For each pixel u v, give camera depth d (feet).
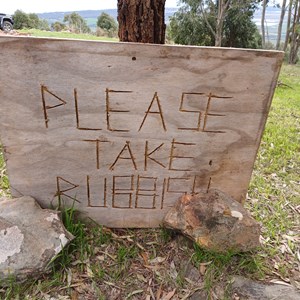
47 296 4.51
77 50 4.33
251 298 4.65
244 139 5.24
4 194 6.68
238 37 35.17
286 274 5.12
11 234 4.61
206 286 4.75
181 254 5.32
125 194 5.61
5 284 4.41
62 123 4.87
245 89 4.79
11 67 4.38
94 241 5.52
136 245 5.57
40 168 5.22
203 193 5.62
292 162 8.96
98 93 4.66
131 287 4.78
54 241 4.72
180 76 4.62
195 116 4.97
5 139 4.91
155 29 5.32
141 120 4.93
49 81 4.52
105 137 5.04
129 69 4.51
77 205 5.64
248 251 5.24
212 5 33.17
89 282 4.80
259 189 7.53
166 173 5.46
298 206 6.99
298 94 18.34
